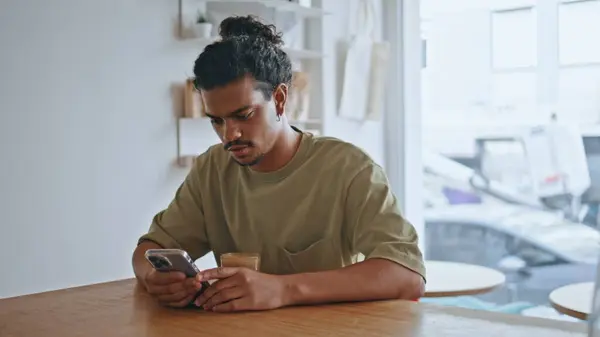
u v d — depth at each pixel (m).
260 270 1.64
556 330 1.10
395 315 1.22
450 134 3.69
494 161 3.57
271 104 1.47
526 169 3.47
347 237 1.57
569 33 3.30
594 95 3.25
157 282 1.35
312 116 3.36
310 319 1.21
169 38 2.78
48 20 2.41
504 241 3.57
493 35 3.51
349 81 3.47
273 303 1.29
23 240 2.38
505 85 3.50
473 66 3.58
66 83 2.47
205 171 1.75
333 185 1.56
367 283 1.35
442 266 2.97
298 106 3.21
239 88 1.38
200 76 1.40
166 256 1.32
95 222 2.57
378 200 1.51
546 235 3.44
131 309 1.34
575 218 3.35
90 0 2.52
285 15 3.14
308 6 3.17
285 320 1.21
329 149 1.60
